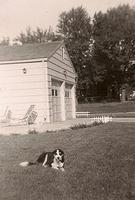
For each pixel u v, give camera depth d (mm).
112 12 44688
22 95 21047
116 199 5887
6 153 10555
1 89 21344
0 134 15445
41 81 20812
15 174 7844
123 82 50750
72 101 28719
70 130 16109
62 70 24953
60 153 8352
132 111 38125
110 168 8102
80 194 6207
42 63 20781
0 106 21344
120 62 47062
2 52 23297
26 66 20969
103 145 11023
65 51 26422
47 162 8711
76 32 46469
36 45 24641
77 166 8469
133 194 6133
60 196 6133
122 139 12070
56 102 23562
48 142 12328
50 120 20906
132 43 45750
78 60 47469
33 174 7824
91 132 14422
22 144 12164
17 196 6234
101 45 45844
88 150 10367
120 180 7055
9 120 20297
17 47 24734
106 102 49812
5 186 6879
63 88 25109
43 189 6586
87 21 46062
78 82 49094
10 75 21219
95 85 53125
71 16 45875
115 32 44875
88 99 52062
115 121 22109
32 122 20875
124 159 8984
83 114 31828
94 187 6605
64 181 7129
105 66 48125
